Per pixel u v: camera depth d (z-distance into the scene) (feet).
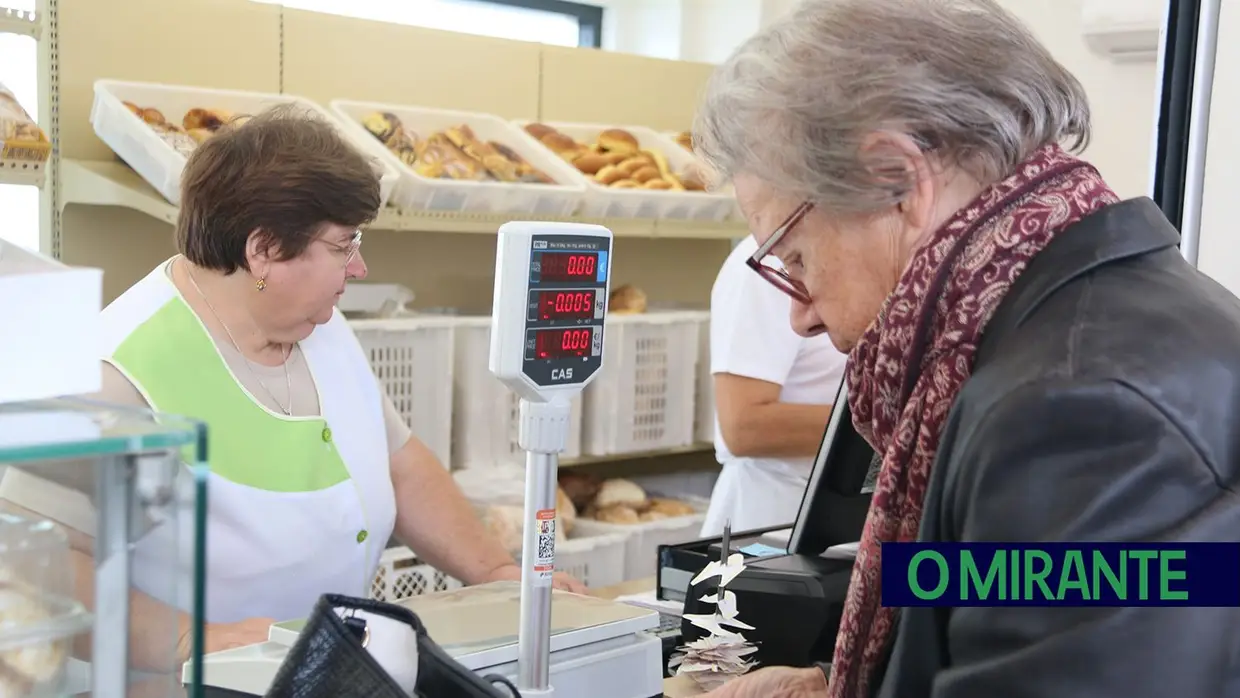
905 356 2.88
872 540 2.94
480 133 9.83
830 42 2.85
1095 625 2.18
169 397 4.81
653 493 11.07
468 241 10.82
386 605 2.70
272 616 5.07
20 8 7.99
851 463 4.64
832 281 3.10
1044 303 2.63
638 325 9.66
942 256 2.79
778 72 2.91
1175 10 6.25
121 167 8.23
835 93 2.80
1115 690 2.15
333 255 5.02
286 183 4.79
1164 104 6.34
